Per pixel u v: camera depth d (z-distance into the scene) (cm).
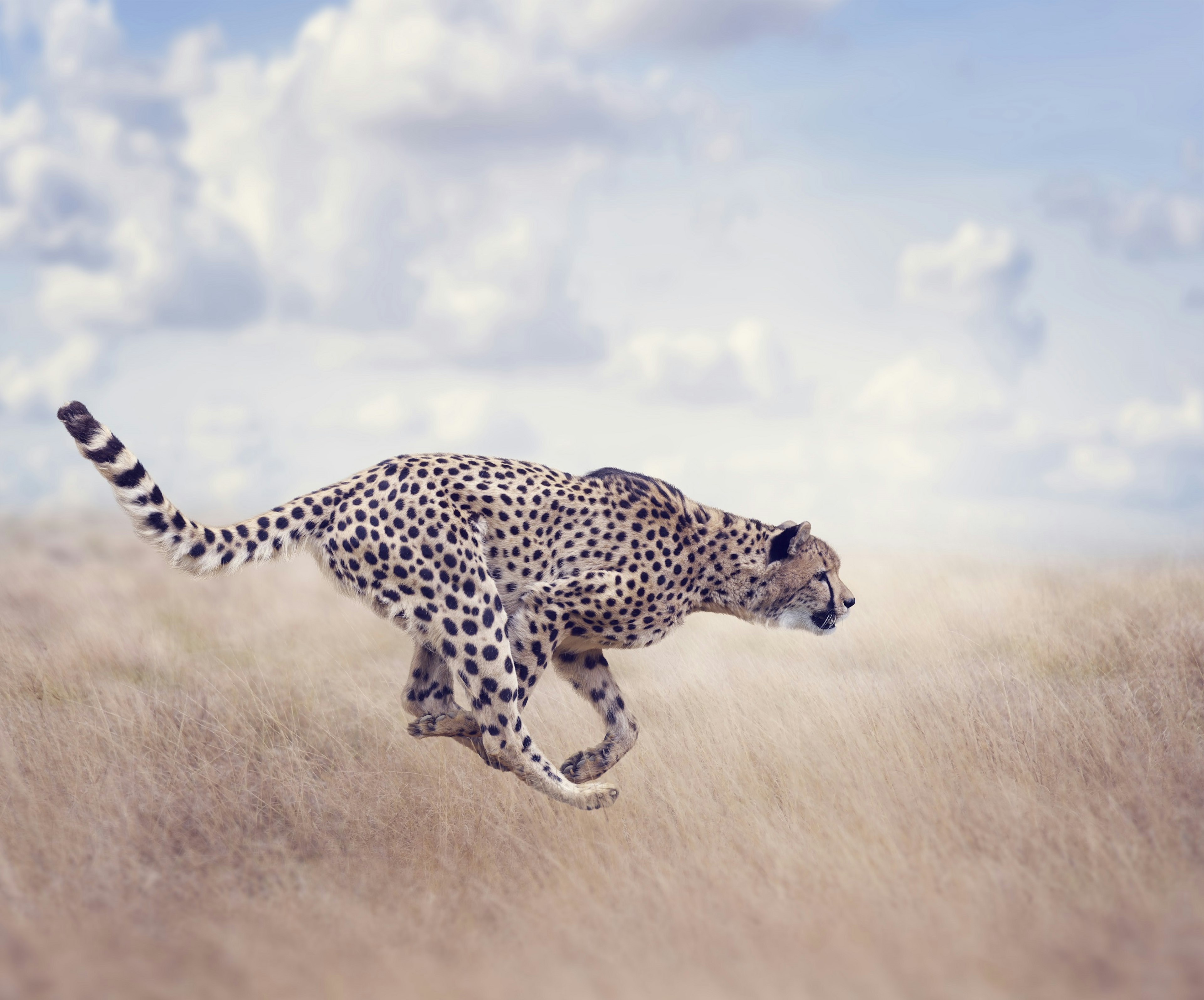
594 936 307
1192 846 356
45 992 263
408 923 325
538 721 561
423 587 444
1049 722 471
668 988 271
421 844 413
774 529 522
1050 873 336
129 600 1016
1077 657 605
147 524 423
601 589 466
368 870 385
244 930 311
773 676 602
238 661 722
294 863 387
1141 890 317
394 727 545
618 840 406
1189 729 469
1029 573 935
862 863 343
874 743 466
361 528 446
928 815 381
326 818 436
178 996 263
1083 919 303
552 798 443
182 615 919
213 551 435
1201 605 683
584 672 501
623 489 486
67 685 605
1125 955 278
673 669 672
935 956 279
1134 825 368
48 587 1062
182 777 455
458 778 469
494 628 445
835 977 271
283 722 546
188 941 304
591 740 541
